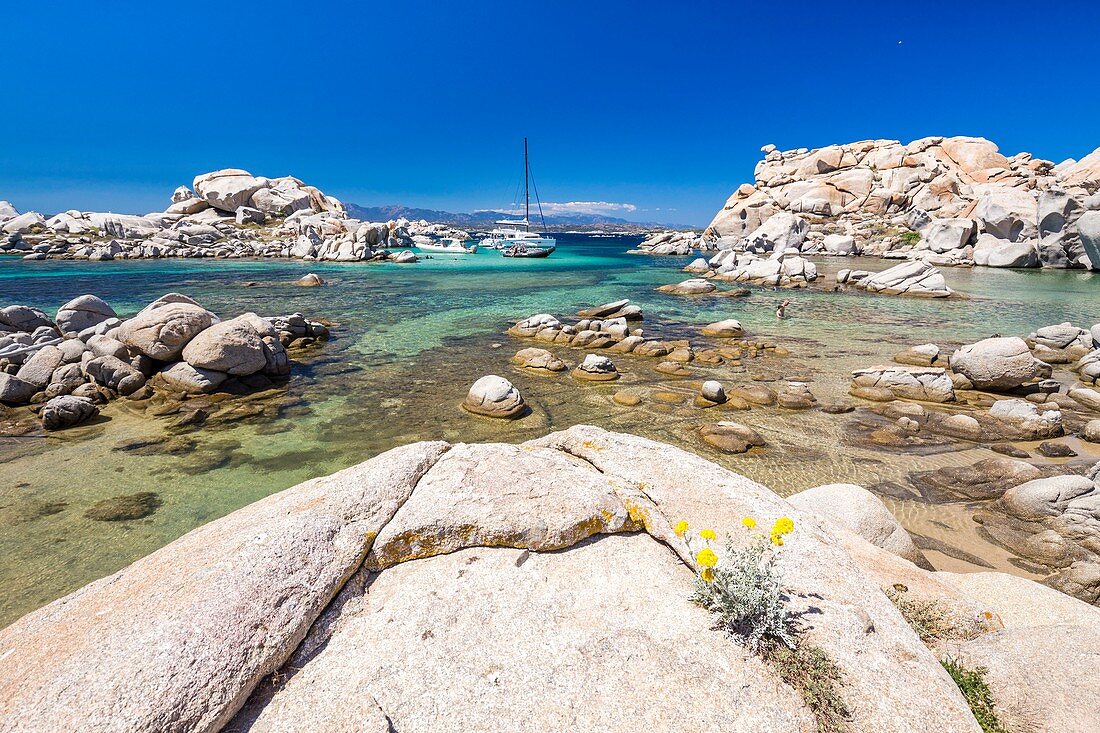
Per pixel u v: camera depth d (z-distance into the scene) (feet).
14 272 144.46
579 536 14.43
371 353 70.90
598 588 13.00
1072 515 29.40
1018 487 32.71
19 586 25.30
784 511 15.26
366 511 14.24
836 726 9.56
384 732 9.33
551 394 54.65
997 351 54.39
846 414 48.96
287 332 73.56
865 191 269.64
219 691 9.37
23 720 8.40
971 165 258.78
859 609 11.96
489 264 205.57
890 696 9.98
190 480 35.96
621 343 72.79
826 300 120.98
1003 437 42.88
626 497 15.81
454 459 16.40
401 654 10.97
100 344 54.85
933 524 31.09
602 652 11.13
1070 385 56.90
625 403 51.42
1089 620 17.20
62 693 8.80
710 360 67.36
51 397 48.91
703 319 98.58
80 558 27.53
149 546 28.60
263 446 41.57
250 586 11.07
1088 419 46.39
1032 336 76.48
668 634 11.61
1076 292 126.00
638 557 14.08
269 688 10.26
